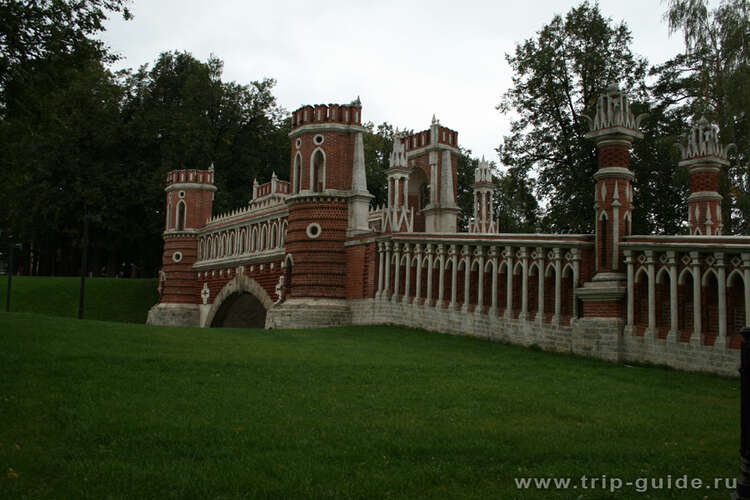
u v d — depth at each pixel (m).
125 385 14.17
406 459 9.98
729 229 35.44
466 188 74.69
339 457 9.93
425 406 13.38
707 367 18.84
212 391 14.02
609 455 10.35
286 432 11.10
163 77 75.12
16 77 21.75
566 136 44.88
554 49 44.50
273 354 19.64
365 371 17.22
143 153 68.94
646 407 14.04
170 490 8.48
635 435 11.63
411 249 32.38
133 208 66.62
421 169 42.47
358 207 37.75
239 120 77.25
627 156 22.55
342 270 37.84
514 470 9.60
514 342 25.39
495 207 72.88
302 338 25.44
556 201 45.91
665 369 19.91
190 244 56.78
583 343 22.31
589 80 43.75
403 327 31.89
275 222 44.88
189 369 16.33
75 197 62.94
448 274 29.97
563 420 12.66
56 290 59.53
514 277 26.05
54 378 14.46
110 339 20.58
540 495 8.64
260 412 12.38
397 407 13.18
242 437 10.74
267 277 44.97
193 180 57.53
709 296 19.34
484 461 9.97
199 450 10.07
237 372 16.28
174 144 67.56
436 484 8.98
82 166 64.88
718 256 18.84
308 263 37.97
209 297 53.62
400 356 20.86
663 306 20.59
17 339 19.08
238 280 48.94
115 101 67.81
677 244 19.78
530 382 16.70
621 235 22.08
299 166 39.69
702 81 35.41
